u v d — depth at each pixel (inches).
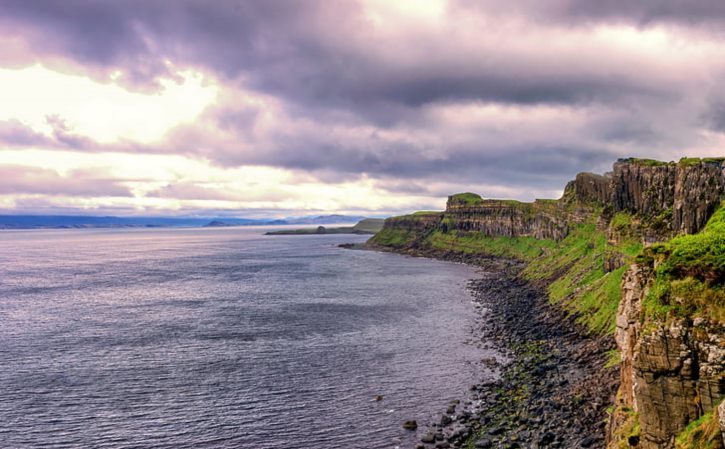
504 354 3806.6
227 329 4670.3
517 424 2534.5
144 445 2423.7
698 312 1375.5
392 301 6161.4
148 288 7401.6
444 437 2470.5
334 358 3747.5
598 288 4633.4
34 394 3029.0
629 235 5408.5
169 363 3629.4
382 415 2748.5
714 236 1521.9
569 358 3506.4
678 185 4362.7
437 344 4124.0
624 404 1716.3
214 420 2687.0
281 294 6756.9
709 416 1270.9
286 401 2938.0
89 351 3927.2
